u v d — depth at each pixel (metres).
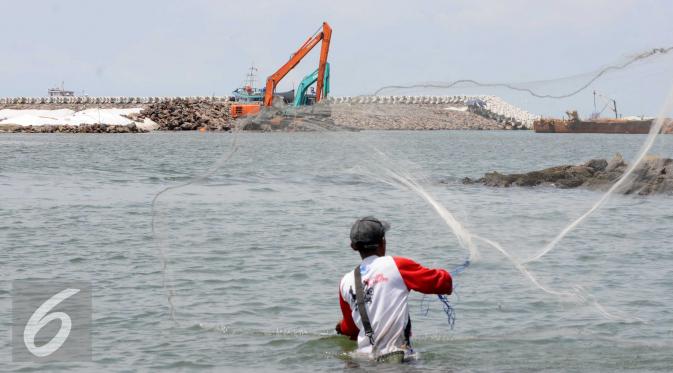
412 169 17.98
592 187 29.08
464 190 29.45
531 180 32.50
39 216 22.69
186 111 129.50
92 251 16.73
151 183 34.75
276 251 16.61
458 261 15.05
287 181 28.67
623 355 9.16
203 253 16.33
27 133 112.44
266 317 11.16
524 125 97.69
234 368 8.85
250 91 129.38
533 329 10.34
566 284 12.82
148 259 15.74
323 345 9.68
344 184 27.89
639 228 18.12
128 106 154.12
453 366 8.77
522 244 14.57
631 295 12.22
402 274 8.66
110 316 11.16
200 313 11.36
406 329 8.81
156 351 9.53
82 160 51.41
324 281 13.62
